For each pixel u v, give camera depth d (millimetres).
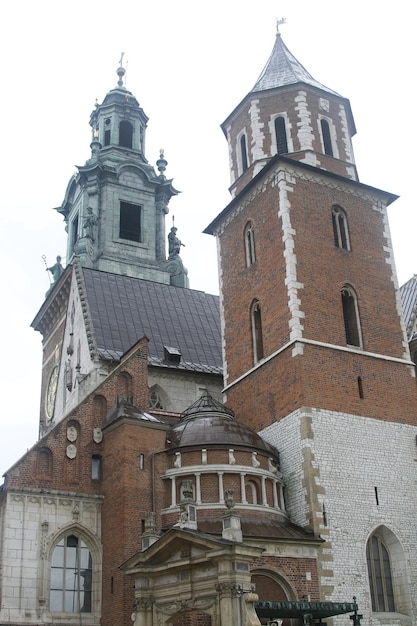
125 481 37656
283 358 42312
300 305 42531
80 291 56469
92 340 51969
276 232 45281
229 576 28906
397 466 41375
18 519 36812
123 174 76438
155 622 31906
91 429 41031
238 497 37156
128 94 83500
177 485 37875
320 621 33844
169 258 75312
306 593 35438
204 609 29891
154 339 55500
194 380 53531
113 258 71312
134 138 82188
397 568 39125
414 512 40719
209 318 60938
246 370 46250
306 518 37844
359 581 37219
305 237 44750
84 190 75000
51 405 64375
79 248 70000
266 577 34875
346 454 40000
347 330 44406
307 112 49531
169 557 31812
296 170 46344
